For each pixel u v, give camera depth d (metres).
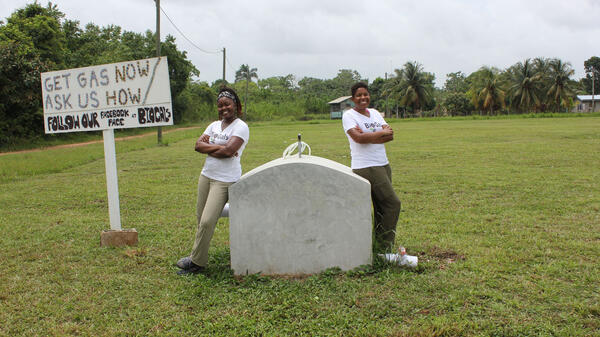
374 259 4.26
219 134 4.21
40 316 3.48
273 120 64.62
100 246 5.20
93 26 54.88
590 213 6.29
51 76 5.56
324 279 3.97
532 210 6.59
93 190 8.96
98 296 3.82
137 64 5.13
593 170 10.20
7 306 3.65
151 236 5.66
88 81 5.36
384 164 4.45
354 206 4.09
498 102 68.06
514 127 29.06
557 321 3.21
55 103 5.57
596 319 3.22
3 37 24.80
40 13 30.33
